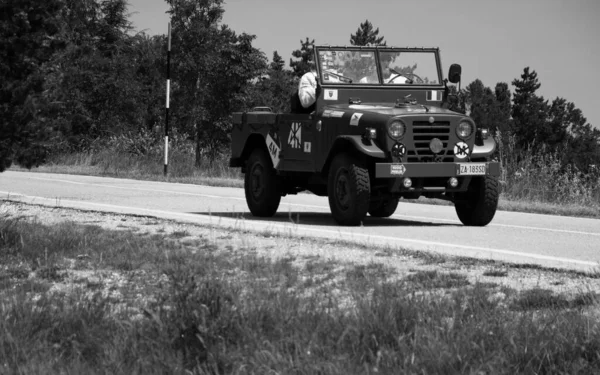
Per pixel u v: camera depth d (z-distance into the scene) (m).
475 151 14.18
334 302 6.90
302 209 17.77
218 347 5.63
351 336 5.81
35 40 10.21
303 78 15.24
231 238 11.77
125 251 10.05
